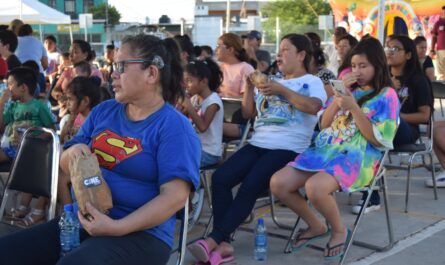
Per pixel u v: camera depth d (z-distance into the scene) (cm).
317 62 541
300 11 4122
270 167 426
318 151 409
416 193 612
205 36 2345
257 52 974
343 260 408
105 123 289
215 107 496
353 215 537
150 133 277
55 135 343
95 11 4653
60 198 410
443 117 1104
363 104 404
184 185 271
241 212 421
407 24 1577
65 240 273
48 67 1104
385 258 435
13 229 346
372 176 407
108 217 257
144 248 263
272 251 451
